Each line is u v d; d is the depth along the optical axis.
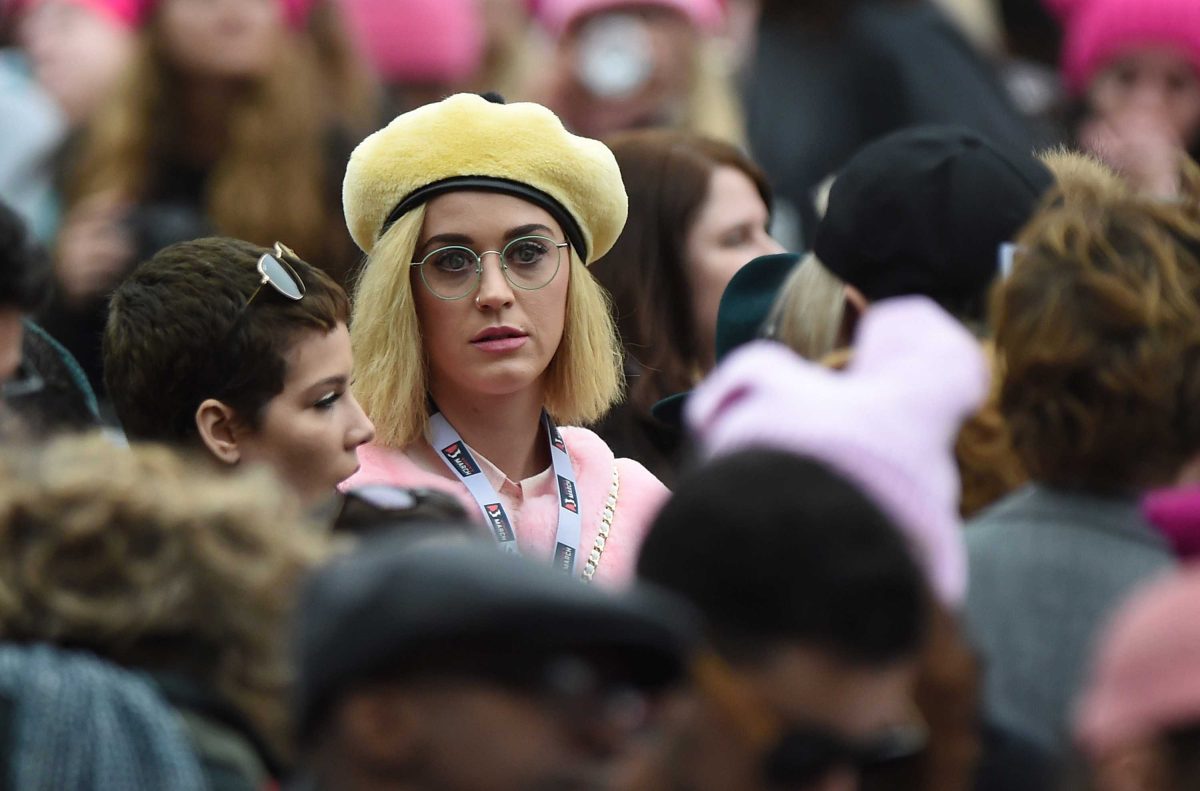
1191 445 10.82
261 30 20.36
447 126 13.41
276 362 12.32
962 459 12.30
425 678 6.82
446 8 25.11
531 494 13.73
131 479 9.34
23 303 11.57
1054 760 9.34
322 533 10.36
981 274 13.20
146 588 9.05
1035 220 11.75
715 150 17.69
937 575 8.52
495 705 6.80
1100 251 11.00
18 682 8.64
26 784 8.43
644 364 16.97
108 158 20.56
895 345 8.77
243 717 9.10
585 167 13.57
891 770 8.45
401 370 13.40
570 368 13.85
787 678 7.38
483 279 13.26
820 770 7.39
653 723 7.17
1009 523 10.92
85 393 13.14
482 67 26.41
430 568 6.91
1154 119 23.09
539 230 13.41
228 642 9.16
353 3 24.81
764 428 8.47
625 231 17.30
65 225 20.64
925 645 8.03
